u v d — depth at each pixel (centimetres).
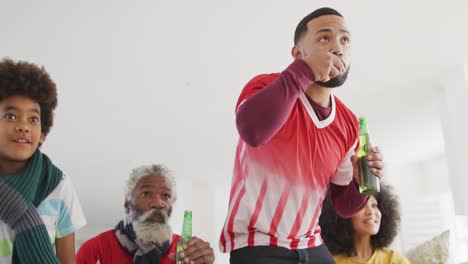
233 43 341
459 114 380
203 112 453
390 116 483
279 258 134
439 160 639
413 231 605
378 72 387
